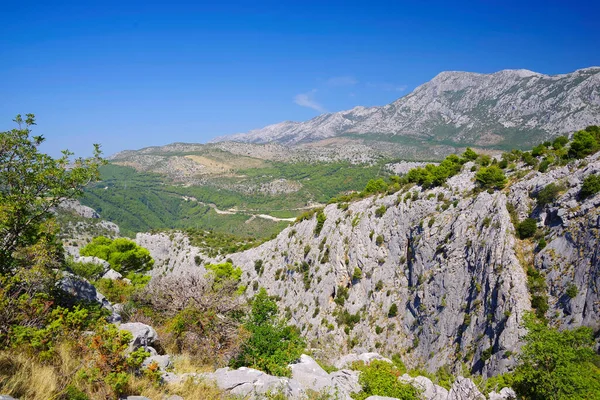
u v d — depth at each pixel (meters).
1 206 14.02
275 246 75.69
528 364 17.52
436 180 49.78
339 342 49.19
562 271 31.47
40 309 11.72
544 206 36.09
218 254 89.69
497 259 35.50
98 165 16.80
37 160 15.63
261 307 18.33
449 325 37.72
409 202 51.09
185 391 11.72
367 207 57.97
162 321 19.78
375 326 47.03
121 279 29.67
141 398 10.34
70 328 12.44
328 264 58.62
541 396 16.50
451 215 44.06
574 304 29.23
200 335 17.53
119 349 10.96
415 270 45.34
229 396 12.25
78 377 9.95
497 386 17.94
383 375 16.92
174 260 99.00
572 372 16.27
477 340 33.38
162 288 21.08
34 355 10.28
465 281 38.41
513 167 44.34
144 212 197.25
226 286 20.91
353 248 55.03
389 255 50.88
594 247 30.03
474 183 45.28
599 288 28.28
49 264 15.84
